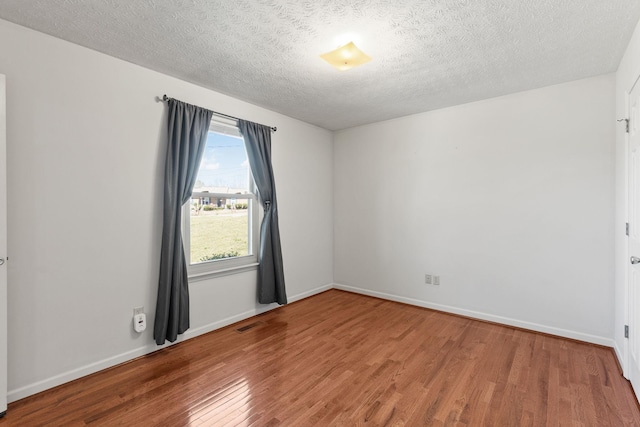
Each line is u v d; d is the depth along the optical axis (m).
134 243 2.53
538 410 1.87
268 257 3.55
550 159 2.96
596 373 2.27
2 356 1.83
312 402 1.96
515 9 1.83
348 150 4.49
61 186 2.15
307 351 2.65
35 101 2.04
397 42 2.20
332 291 4.54
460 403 1.94
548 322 2.99
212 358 2.53
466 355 2.56
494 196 3.27
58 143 2.13
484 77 2.77
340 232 4.60
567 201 2.88
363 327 3.19
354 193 4.43
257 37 2.14
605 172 2.70
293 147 4.00
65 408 1.90
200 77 2.78
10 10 1.83
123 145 2.45
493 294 3.30
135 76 2.52
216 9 1.84
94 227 2.31
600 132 2.72
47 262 2.10
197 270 2.99
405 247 3.95
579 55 2.37
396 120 4.00
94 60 2.29
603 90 2.70
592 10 1.83
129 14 1.88
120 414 1.85
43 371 2.07
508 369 2.34
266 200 3.57
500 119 3.22
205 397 2.01
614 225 2.66
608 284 2.70
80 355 2.24
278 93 3.15
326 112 3.77
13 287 1.96
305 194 4.19
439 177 3.65
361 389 2.10
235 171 3.39
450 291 3.60
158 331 2.58
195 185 3.02
